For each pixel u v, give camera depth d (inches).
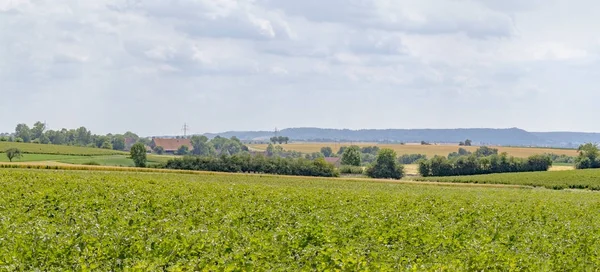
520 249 826.2
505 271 684.7
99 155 5068.9
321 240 845.2
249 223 1025.5
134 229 879.7
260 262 665.0
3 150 4724.4
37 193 1305.4
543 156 4768.7
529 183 3641.7
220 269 632.4
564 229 1033.5
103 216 988.6
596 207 1606.8
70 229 816.9
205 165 4136.3
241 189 1678.2
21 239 734.5
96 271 642.8
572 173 4067.4
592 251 833.5
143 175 2623.0
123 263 679.1
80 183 1662.2
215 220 1026.7
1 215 978.7
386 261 698.2
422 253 791.7
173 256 708.0
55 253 695.1
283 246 772.0
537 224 1124.5
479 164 4739.2
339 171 4662.9
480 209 1368.1
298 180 2977.4
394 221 1047.0
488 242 884.0
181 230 842.2
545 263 721.6
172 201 1298.0
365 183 2950.3
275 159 4244.6
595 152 5049.2
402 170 4598.9
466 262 706.2
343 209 1249.4
